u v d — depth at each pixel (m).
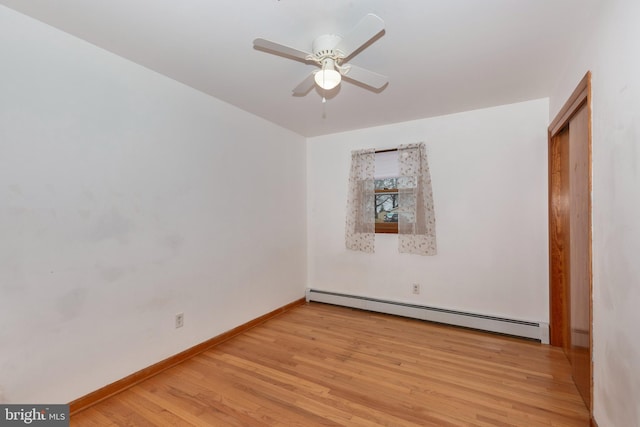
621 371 1.31
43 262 1.71
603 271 1.50
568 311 2.50
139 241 2.19
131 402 1.93
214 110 2.79
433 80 2.41
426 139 3.35
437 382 2.12
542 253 2.83
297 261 3.98
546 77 2.36
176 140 2.45
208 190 2.72
